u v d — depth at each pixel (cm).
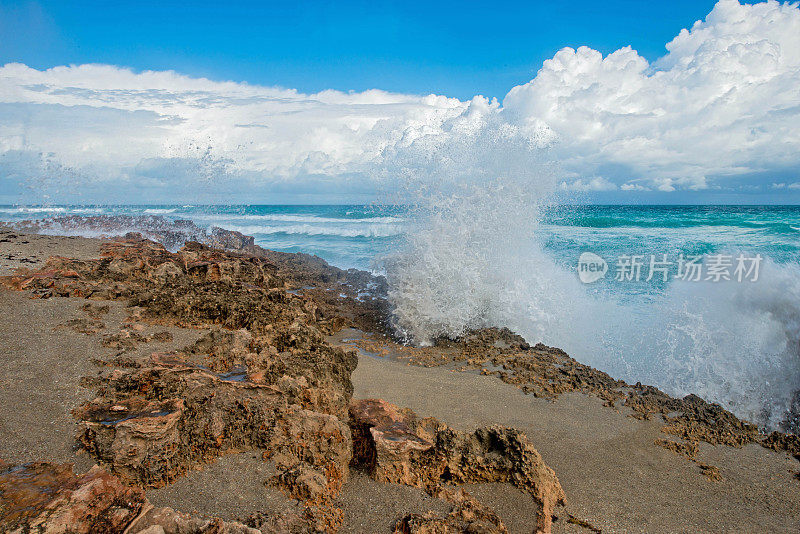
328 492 329
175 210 4844
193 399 354
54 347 511
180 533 240
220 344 523
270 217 3912
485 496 365
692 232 2120
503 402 582
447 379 648
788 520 399
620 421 555
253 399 366
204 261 950
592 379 660
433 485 365
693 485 443
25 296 692
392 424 392
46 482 257
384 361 720
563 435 515
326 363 471
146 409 330
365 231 2881
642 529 375
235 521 265
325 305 991
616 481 439
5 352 487
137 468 305
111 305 705
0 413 366
